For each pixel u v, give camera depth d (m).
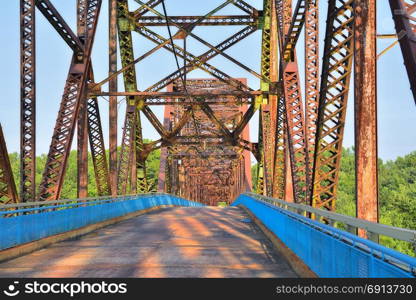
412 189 83.25
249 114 27.62
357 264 4.54
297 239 8.42
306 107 12.35
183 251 10.34
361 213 5.83
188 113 29.47
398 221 67.31
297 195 14.62
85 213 15.09
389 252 3.67
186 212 27.58
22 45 11.40
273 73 23.80
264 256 9.66
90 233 14.62
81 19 15.92
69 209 13.46
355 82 5.98
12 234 9.59
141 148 30.31
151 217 22.75
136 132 29.58
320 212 6.52
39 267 8.25
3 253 8.85
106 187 19.62
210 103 25.73
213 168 77.00
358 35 5.99
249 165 47.78
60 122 14.51
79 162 17.41
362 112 5.91
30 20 11.47
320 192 8.90
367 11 5.96
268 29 24.84
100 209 17.14
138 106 26.25
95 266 8.35
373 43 5.93
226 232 14.82
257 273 7.73
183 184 60.47
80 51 15.59
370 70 5.92
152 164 105.31
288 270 8.04
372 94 5.92
